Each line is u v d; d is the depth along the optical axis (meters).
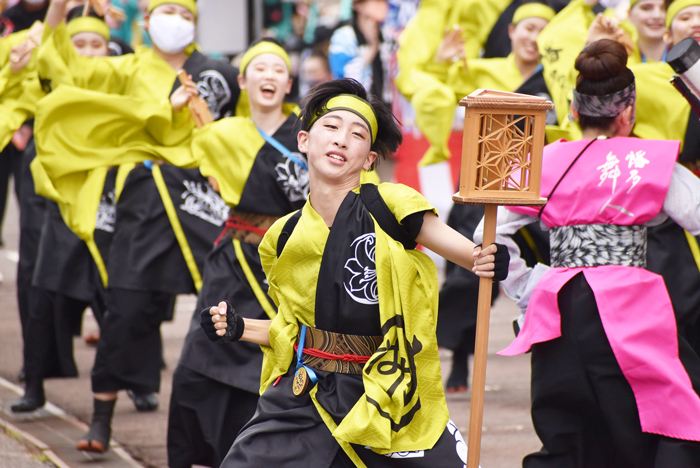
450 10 17.12
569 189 8.88
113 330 12.52
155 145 13.08
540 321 8.77
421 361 7.51
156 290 12.82
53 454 12.23
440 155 16.41
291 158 11.25
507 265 7.47
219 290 11.21
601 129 9.11
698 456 8.30
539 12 15.58
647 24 13.70
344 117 7.51
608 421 8.53
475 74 16.42
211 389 10.84
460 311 15.18
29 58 14.26
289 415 7.55
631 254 8.73
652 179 8.63
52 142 12.76
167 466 11.97
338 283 7.45
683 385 8.32
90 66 13.69
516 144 7.51
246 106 14.12
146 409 14.59
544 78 15.50
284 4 39.41
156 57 13.86
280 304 7.84
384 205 7.52
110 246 13.27
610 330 8.45
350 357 7.48
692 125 12.51
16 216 34.09
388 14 25.09
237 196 11.30
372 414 7.14
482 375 7.58
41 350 14.28
